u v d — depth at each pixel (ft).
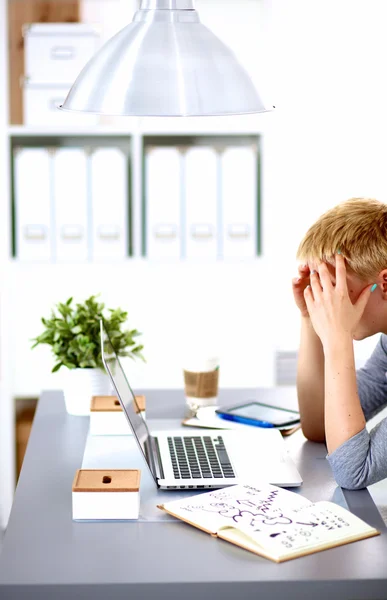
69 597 3.90
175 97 4.83
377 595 3.95
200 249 9.99
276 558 4.11
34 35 9.68
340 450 5.04
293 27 9.89
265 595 3.93
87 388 6.48
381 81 9.95
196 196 9.89
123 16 10.22
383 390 6.29
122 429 6.05
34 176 9.84
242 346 10.52
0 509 10.32
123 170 9.84
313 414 5.97
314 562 4.11
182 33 5.03
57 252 9.96
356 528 4.43
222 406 6.64
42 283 10.36
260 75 10.13
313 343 6.08
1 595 3.88
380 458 5.00
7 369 10.30
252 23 10.16
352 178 10.10
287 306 10.42
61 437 6.02
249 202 9.93
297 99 9.99
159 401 6.92
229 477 5.13
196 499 4.78
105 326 6.58
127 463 5.44
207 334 10.49
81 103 4.99
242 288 10.44
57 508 4.80
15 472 10.55
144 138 10.32
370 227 5.41
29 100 9.80
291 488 5.09
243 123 10.08
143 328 10.48
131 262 10.38
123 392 5.56
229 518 4.51
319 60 9.94
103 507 4.62
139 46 4.97
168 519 4.63
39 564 4.10
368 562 4.11
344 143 10.05
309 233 5.65
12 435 10.40
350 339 5.25
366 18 9.86
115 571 4.02
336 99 9.99
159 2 5.11
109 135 10.14
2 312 10.19
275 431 6.07
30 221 9.90
